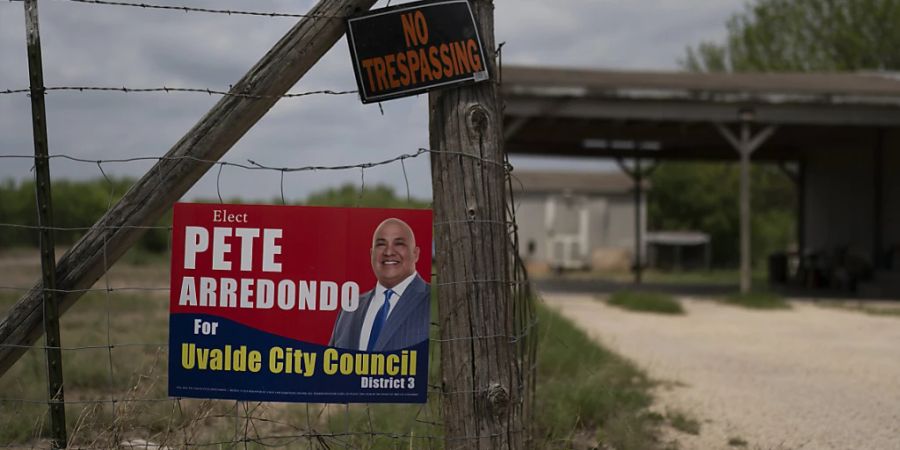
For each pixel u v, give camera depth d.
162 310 15.05
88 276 4.04
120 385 7.61
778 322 15.62
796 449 5.98
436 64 3.74
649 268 46.03
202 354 3.93
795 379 9.12
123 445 4.52
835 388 8.55
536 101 20.12
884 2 38.94
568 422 6.11
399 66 3.75
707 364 10.15
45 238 4.00
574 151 30.50
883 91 20.64
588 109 20.36
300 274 3.91
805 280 28.73
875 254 25.27
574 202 45.31
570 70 23.97
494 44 3.82
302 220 3.91
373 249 3.90
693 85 20.72
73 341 10.25
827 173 29.19
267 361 3.92
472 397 3.86
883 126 21.92
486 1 3.79
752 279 35.06
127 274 24.89
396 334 3.90
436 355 7.39
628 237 45.88
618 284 29.64
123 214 3.96
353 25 3.75
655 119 20.67
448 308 3.88
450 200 3.83
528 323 4.74
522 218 45.22
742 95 20.44
